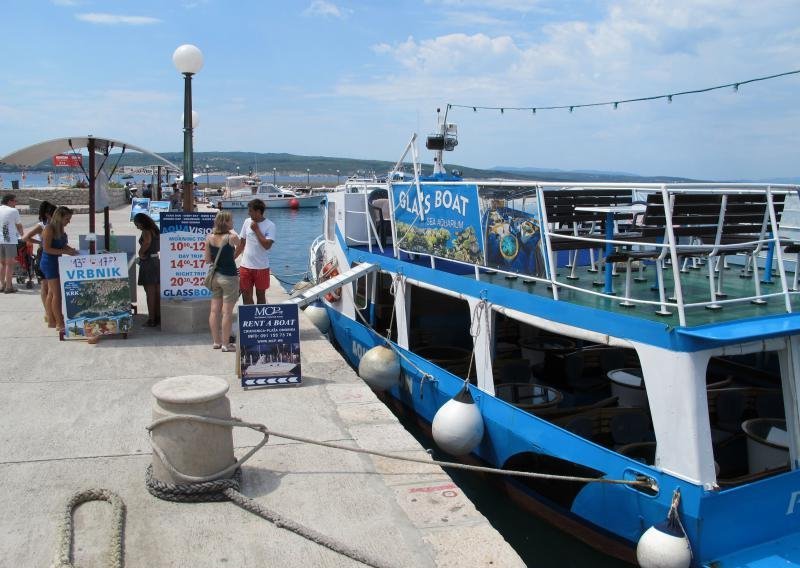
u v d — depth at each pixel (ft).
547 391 24.94
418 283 27.68
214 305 30.12
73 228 91.66
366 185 36.96
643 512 16.84
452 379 25.05
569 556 20.54
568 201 22.58
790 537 16.62
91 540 14.71
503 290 22.04
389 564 14.05
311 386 26.09
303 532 14.90
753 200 23.43
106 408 22.76
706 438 15.79
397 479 18.34
